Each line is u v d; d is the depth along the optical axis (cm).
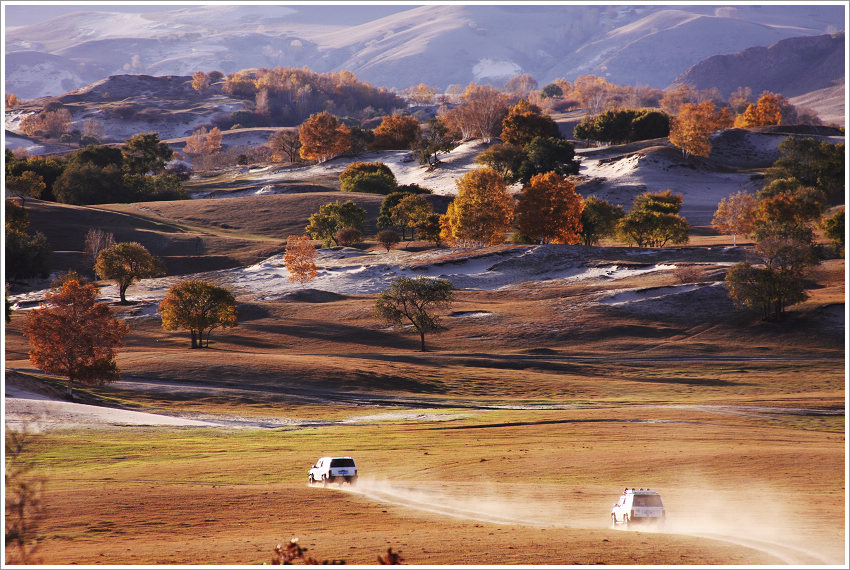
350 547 7194
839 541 7812
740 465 13562
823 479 12338
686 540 7769
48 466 14250
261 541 7769
